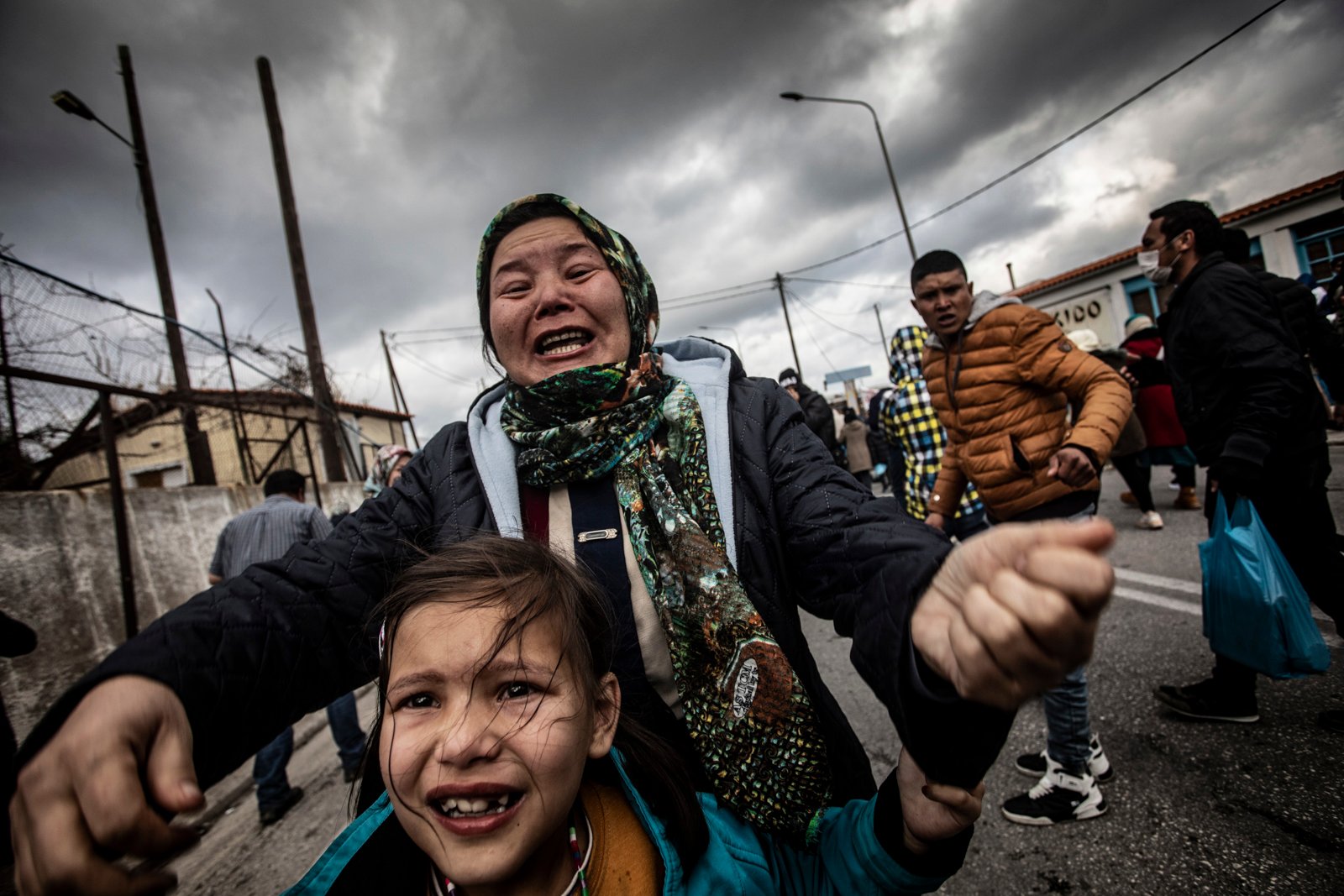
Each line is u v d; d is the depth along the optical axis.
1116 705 2.22
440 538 0.90
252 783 3.50
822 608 0.76
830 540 0.72
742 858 0.75
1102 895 1.43
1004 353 1.93
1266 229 14.28
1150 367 4.86
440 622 0.67
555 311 0.95
